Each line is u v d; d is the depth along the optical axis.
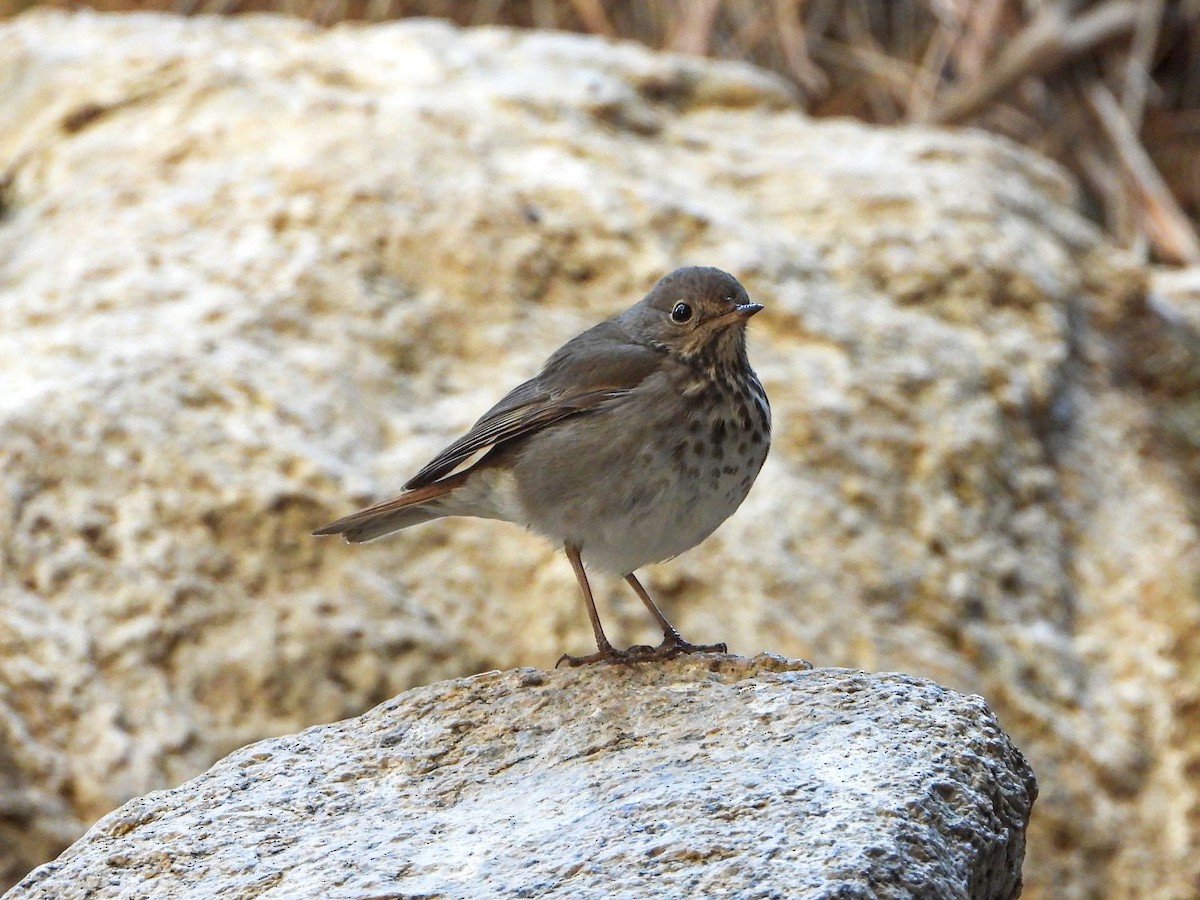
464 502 8.56
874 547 12.06
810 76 20.02
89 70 15.01
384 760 7.21
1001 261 14.23
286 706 10.65
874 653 11.45
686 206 13.65
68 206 13.63
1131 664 12.48
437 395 12.20
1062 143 20.33
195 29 15.77
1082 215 19.72
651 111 15.45
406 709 7.63
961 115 20.22
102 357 11.72
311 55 15.24
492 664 10.98
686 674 7.63
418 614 11.02
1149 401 14.58
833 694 7.10
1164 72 21.38
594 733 7.14
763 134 15.69
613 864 5.78
